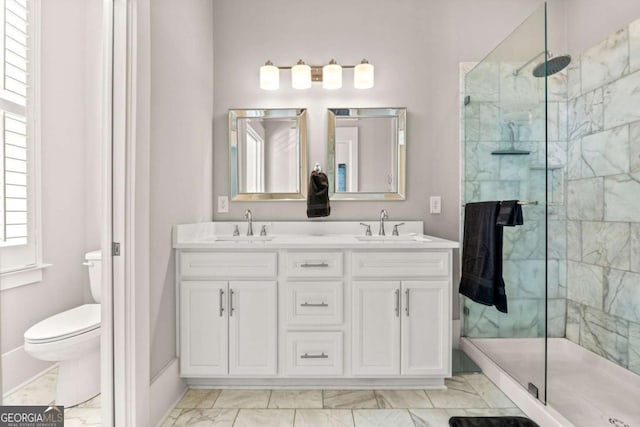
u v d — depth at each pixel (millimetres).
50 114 1896
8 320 1683
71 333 1636
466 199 2420
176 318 1894
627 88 1964
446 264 1921
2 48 1517
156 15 1666
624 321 1985
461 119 2490
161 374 1697
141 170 1521
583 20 2318
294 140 2498
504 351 1965
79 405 1754
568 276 2438
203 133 2293
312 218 2510
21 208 1646
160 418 1668
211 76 2441
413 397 1867
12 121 1582
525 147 1771
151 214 1640
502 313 1982
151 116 1631
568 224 2443
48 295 1902
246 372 1898
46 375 1904
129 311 1482
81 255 2145
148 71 1557
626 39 1973
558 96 2467
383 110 2482
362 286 1903
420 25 2500
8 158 1566
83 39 2145
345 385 1969
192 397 1876
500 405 1792
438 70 2500
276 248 1902
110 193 1485
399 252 1919
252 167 2504
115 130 1481
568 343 2396
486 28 2492
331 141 2494
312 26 2504
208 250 1900
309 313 1910
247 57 2496
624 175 1987
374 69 2500
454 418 1668
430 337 1908
